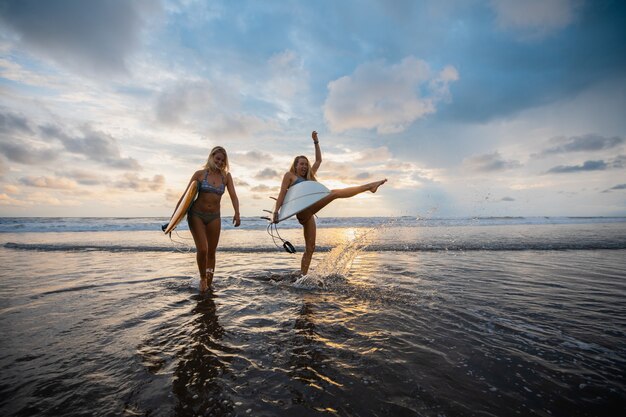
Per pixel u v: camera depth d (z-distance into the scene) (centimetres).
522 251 820
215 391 185
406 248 866
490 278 491
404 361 220
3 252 823
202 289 423
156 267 596
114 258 717
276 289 431
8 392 183
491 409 168
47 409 168
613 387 189
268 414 165
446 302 363
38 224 2002
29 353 234
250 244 1013
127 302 365
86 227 1828
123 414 165
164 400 177
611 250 833
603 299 374
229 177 479
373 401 175
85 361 222
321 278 494
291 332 275
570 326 288
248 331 277
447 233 1381
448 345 246
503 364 217
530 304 354
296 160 519
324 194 481
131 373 205
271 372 206
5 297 384
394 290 420
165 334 270
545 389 187
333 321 302
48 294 398
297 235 1359
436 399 177
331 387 189
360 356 228
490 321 300
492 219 3444
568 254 763
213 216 450
